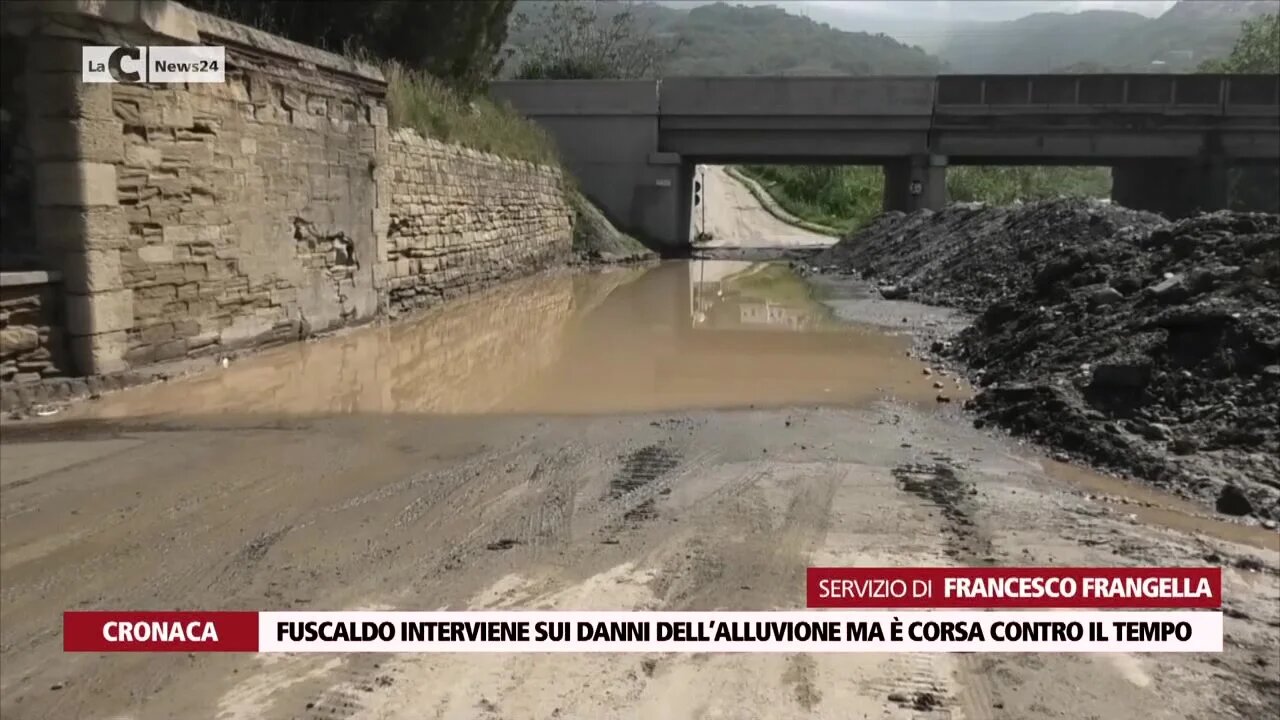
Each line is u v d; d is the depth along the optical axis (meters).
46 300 8.77
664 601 4.75
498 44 27.97
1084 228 17.17
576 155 35.03
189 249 10.24
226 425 8.33
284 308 12.23
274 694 3.90
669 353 12.94
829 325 15.83
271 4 16.89
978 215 23.03
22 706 3.82
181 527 5.76
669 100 34.66
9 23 8.45
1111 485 6.91
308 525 5.81
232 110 10.83
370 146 14.30
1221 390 7.96
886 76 33.53
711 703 3.86
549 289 21.61
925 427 8.60
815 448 7.79
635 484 6.73
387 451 7.58
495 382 10.70
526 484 6.71
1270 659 4.32
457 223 18.67
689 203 39.06
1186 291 9.38
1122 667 4.22
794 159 36.22
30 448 7.44
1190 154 33.19
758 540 5.60
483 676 4.05
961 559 5.34
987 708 3.86
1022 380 9.83
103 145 8.93
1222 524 6.09
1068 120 33.28
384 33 20.75
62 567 5.14
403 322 15.25
